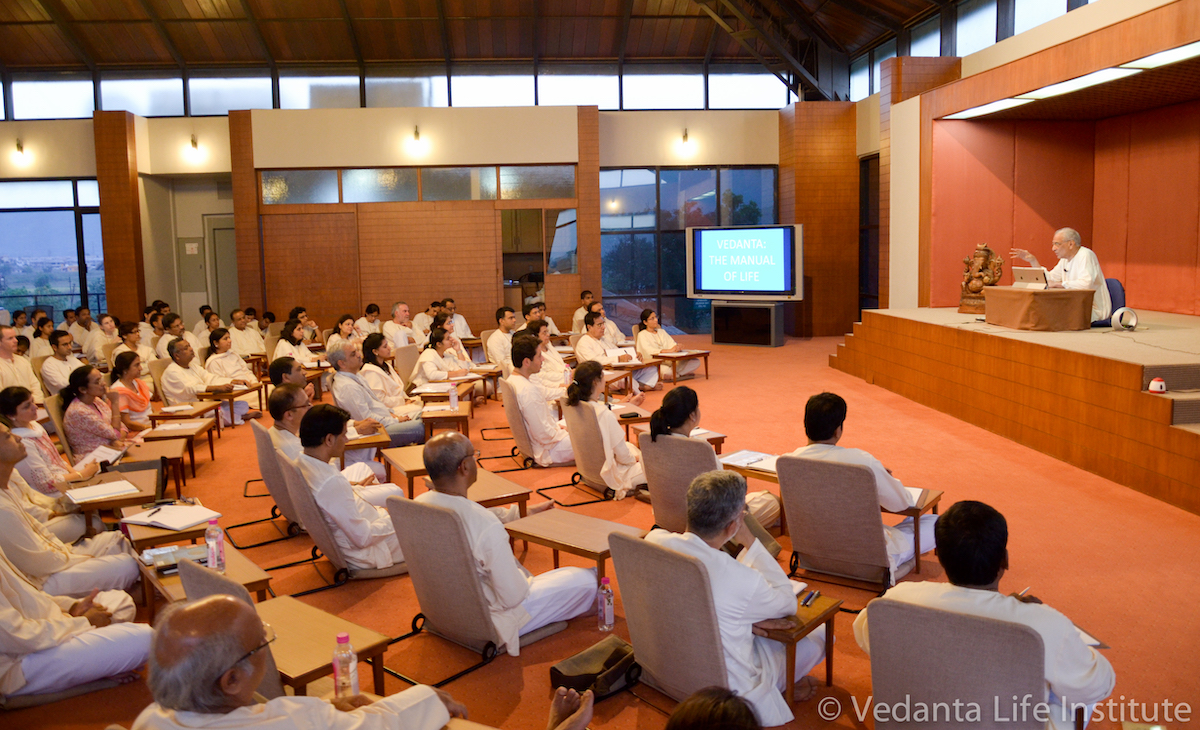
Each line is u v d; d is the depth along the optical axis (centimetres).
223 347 909
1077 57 806
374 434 591
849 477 379
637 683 322
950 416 834
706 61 1552
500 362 1001
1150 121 1016
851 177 1495
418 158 1424
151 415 683
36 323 1173
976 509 249
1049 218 1114
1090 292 756
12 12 1356
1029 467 635
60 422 602
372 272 1445
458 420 680
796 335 1538
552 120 1438
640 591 289
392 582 439
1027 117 1071
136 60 1467
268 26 1409
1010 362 724
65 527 429
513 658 350
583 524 420
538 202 1456
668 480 448
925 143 1084
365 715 214
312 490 419
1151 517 510
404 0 1377
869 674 329
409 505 337
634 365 970
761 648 296
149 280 1482
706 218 1587
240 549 496
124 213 1412
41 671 307
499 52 1502
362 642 280
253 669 186
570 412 576
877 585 404
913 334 916
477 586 333
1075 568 431
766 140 1559
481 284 1462
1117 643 350
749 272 1412
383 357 783
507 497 463
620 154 1539
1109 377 592
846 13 1388
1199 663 332
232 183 1477
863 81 1493
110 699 317
